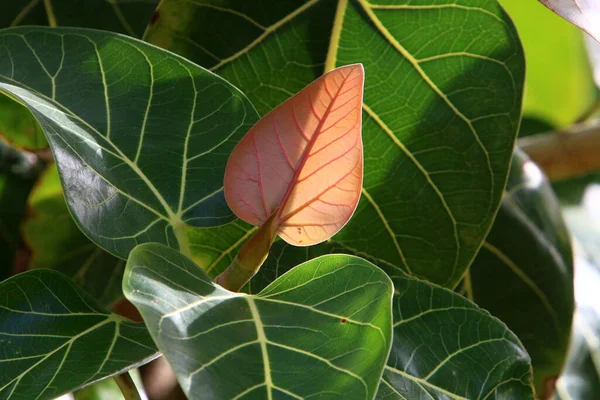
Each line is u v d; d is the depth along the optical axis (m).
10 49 0.86
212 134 0.86
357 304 0.76
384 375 0.86
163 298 0.75
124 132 0.85
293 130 0.81
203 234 0.94
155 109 0.86
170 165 0.85
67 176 0.81
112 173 0.84
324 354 0.74
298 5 0.96
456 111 0.96
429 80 0.96
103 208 0.82
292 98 0.80
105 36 0.87
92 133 0.84
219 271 0.94
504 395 0.88
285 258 0.89
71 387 0.78
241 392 0.72
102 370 0.79
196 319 0.75
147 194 0.84
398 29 0.96
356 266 0.78
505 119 0.96
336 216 0.81
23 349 0.81
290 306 0.77
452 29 0.96
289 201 0.82
